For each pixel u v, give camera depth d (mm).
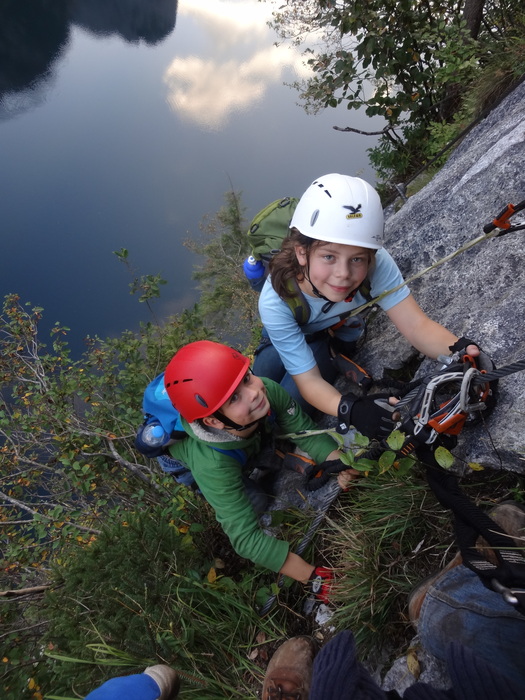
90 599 1494
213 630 1436
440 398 1331
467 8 4059
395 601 1293
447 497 1021
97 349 2898
